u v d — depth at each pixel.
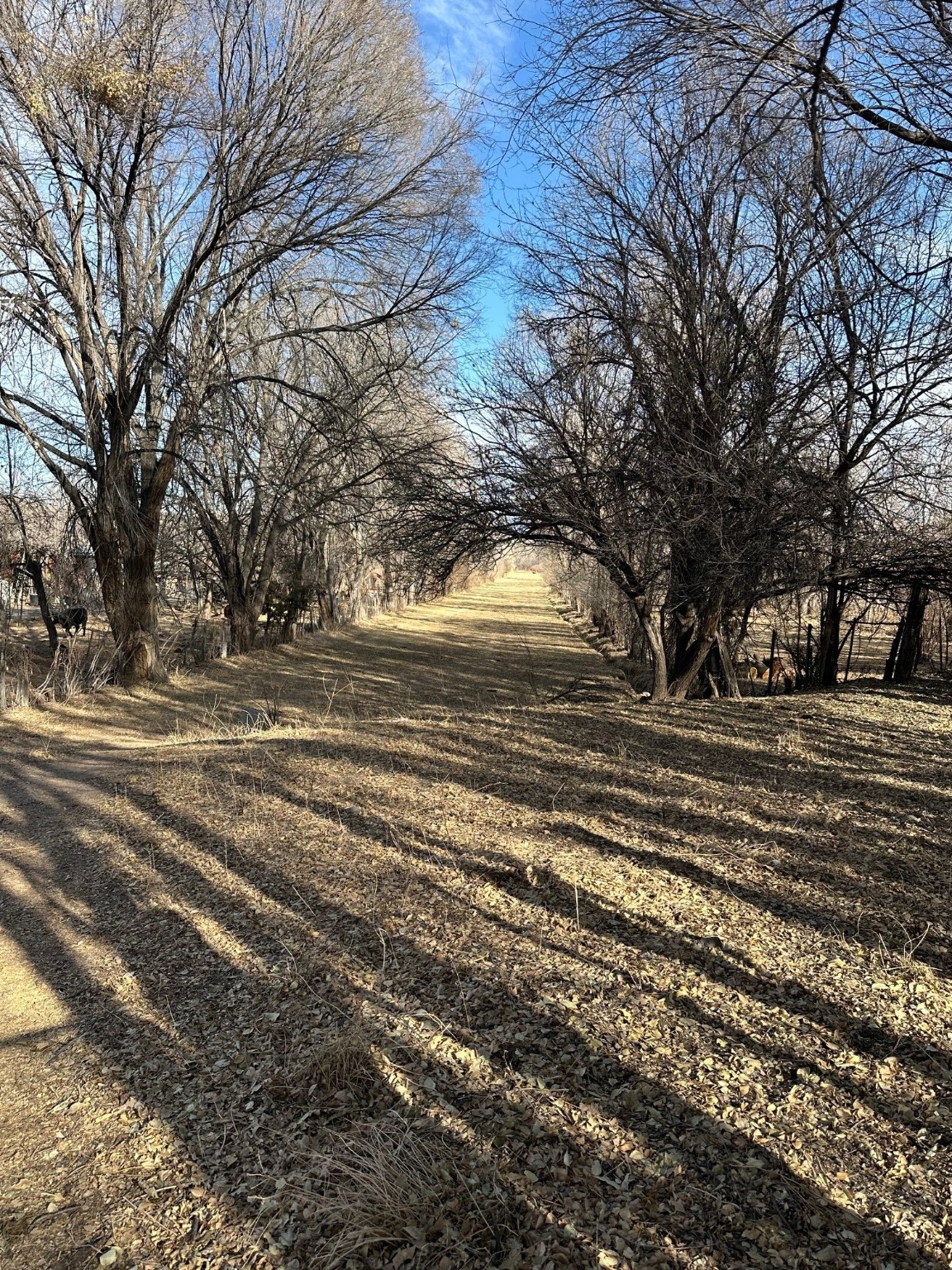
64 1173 2.51
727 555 7.61
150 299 15.09
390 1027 2.95
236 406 15.48
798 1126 2.30
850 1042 2.62
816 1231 1.97
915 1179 2.09
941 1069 2.45
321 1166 2.36
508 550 9.77
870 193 7.72
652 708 8.46
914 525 8.53
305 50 12.98
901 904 3.46
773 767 5.71
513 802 5.25
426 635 27.61
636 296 8.69
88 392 13.95
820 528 7.92
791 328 8.44
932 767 5.56
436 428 14.88
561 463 8.74
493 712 8.91
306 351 19.30
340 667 19.05
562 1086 2.54
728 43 4.84
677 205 8.46
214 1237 2.21
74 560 16.28
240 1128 2.60
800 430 8.20
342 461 18.09
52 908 4.57
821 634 11.19
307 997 3.25
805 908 3.51
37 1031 3.35
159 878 4.71
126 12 11.70
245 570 21.89
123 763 8.47
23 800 7.14
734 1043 2.67
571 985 3.08
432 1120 2.47
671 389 8.16
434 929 3.63
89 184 12.94
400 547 9.83
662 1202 2.09
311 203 14.41
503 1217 2.10
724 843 4.29
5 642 14.87
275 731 9.27
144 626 15.55
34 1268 2.17
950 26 4.71
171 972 3.64
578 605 37.31
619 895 3.78
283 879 4.41
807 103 5.15
